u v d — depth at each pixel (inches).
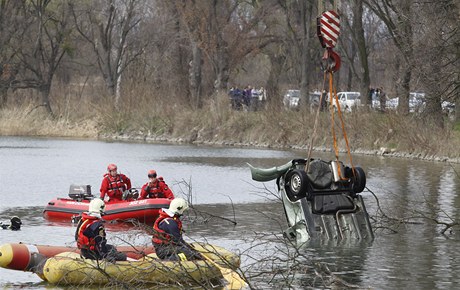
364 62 4284.0
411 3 3189.0
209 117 4717.0
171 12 5807.1
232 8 5442.9
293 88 5187.0
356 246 1531.7
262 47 5531.5
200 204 2151.8
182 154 3826.3
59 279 1190.9
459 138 3472.0
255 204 2154.3
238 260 1266.0
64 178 2780.5
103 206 1218.0
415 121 3624.5
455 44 2955.2
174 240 1214.3
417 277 1283.2
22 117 5049.2
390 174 2881.4
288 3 5167.3
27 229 1736.0
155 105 5002.5
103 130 5039.4
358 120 3880.4
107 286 1195.3
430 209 2044.8
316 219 1590.8
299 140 4202.8
